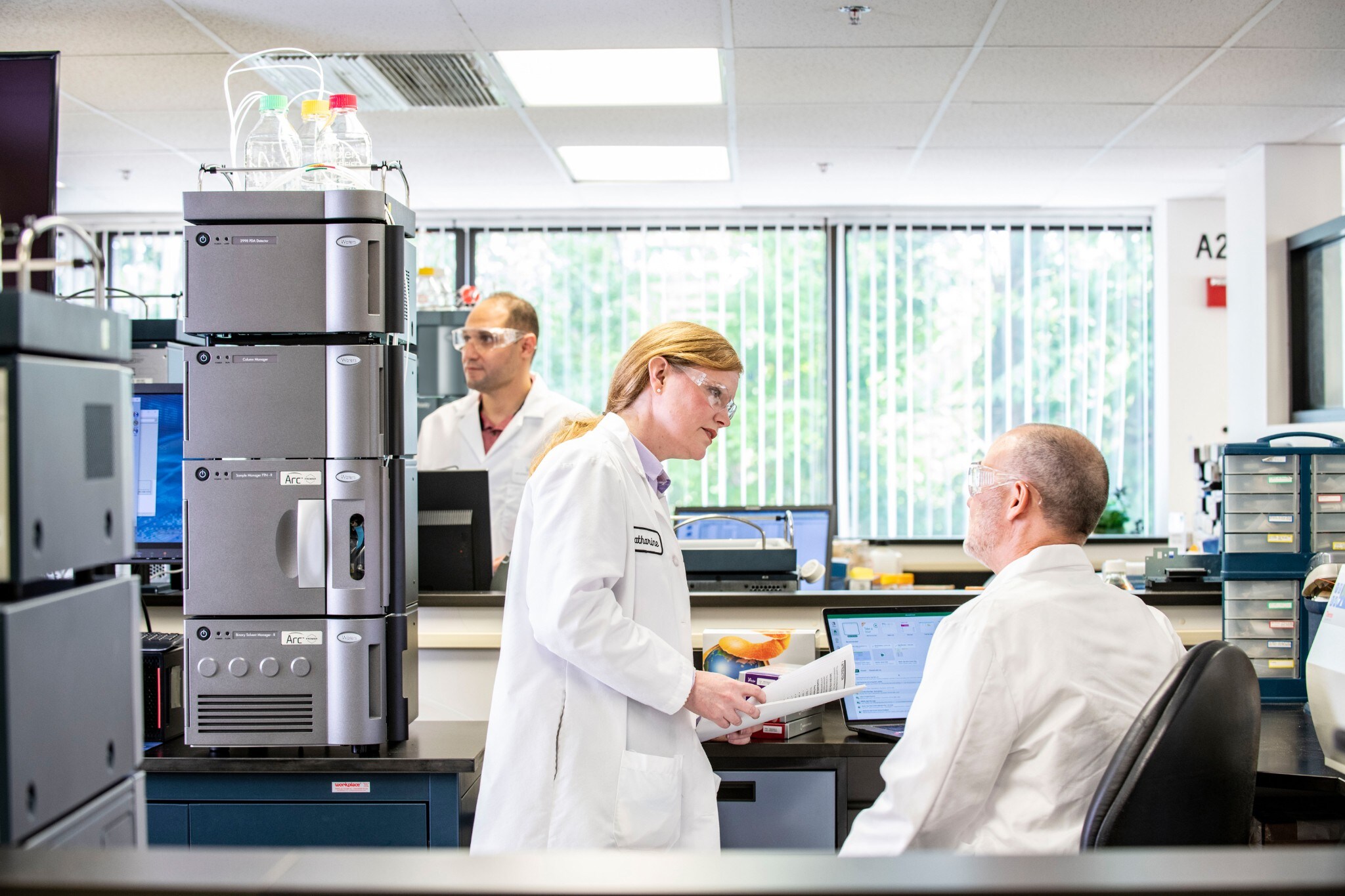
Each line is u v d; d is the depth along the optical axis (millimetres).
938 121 3896
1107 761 1256
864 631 1907
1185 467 5109
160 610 2133
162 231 5367
